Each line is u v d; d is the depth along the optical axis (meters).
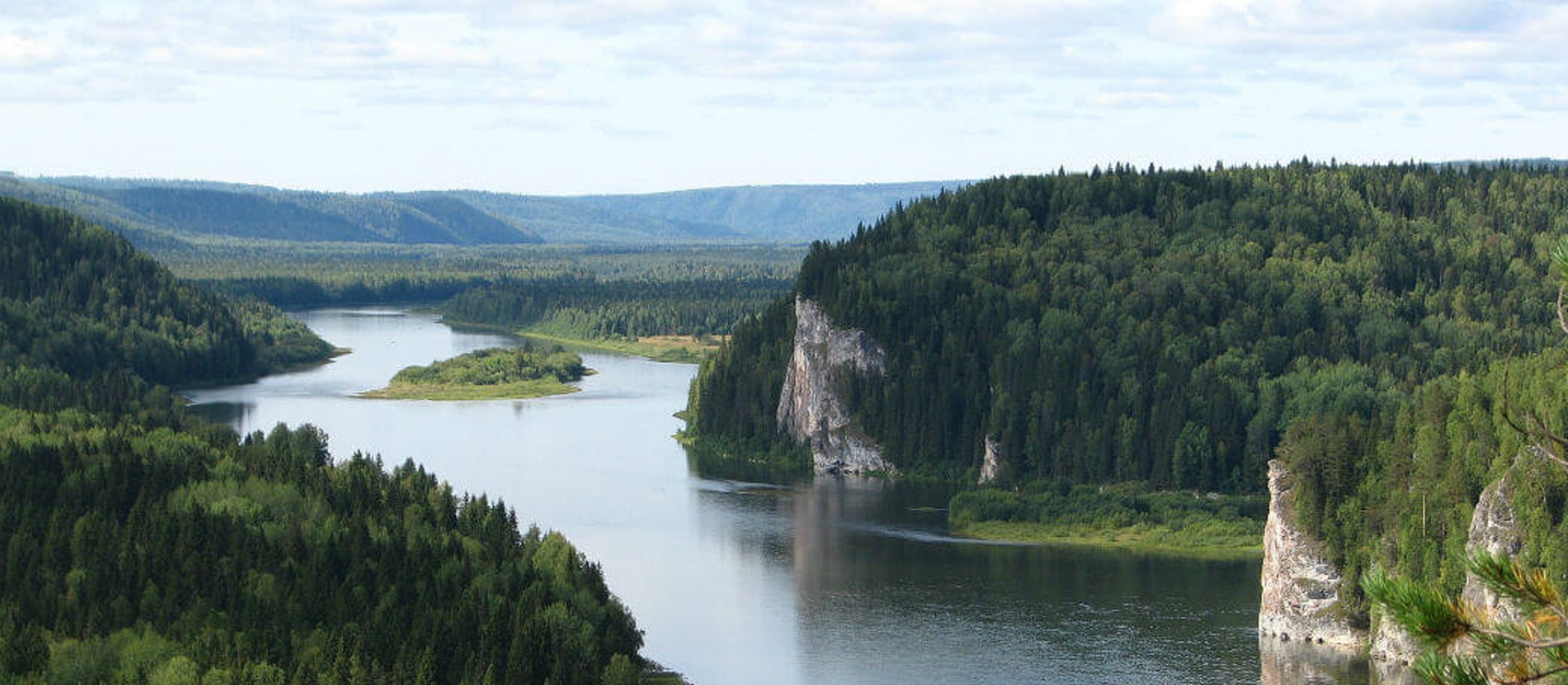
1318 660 160.50
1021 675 156.38
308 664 133.88
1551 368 179.25
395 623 141.62
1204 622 176.62
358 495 182.88
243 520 168.25
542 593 153.88
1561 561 136.88
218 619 144.00
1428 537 157.75
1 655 133.00
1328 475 171.62
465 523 180.25
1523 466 146.25
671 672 158.25
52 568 155.12
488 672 131.75
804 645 167.88
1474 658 36.03
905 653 164.62
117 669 135.12
